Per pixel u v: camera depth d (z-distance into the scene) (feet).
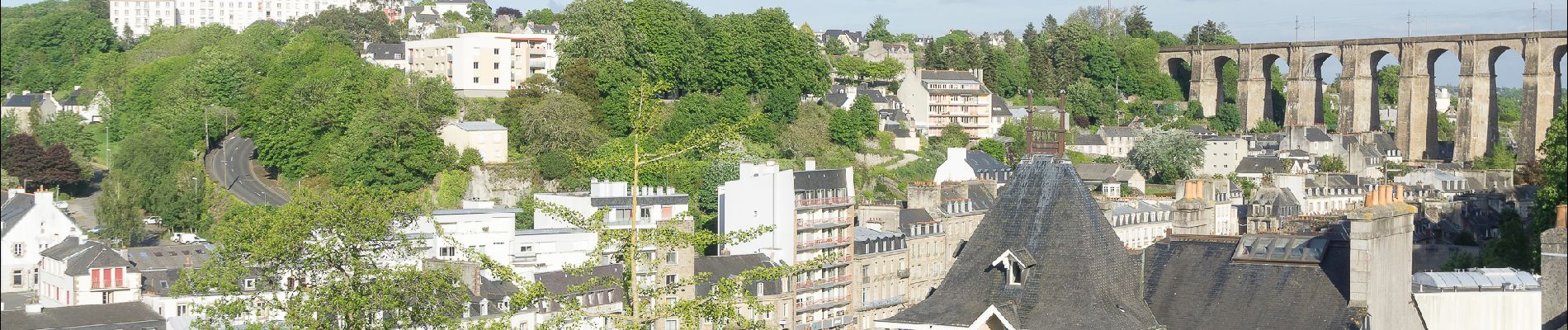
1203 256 311.88
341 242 470.39
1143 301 307.17
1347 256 300.81
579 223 338.34
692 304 332.80
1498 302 314.96
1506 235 633.20
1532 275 334.65
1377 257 293.02
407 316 443.73
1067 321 290.35
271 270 474.90
